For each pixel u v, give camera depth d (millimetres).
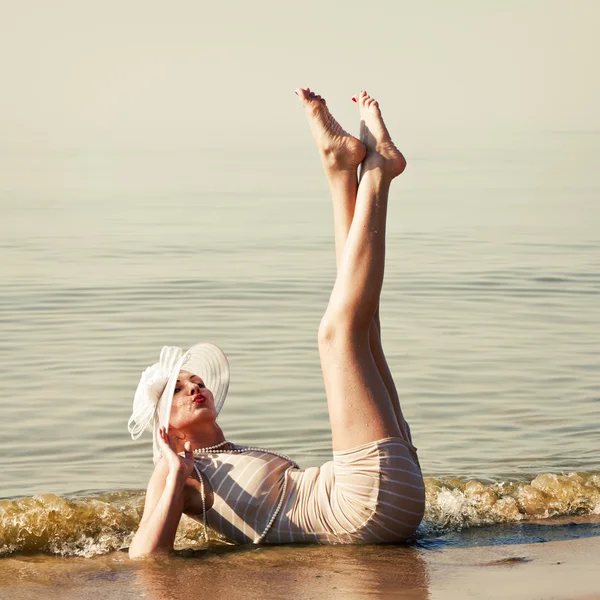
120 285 14227
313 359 10102
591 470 6656
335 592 4184
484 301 13078
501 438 7484
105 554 5012
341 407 4863
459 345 10648
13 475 6734
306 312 12484
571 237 19531
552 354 10234
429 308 12641
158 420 5301
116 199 30062
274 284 14422
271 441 7473
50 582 4438
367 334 4910
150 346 10672
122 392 8906
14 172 43750
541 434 7586
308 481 5090
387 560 4684
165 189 34562
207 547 5004
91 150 70750
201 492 5062
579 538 5086
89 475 6723
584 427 7766
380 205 4992
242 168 48375
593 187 33656
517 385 9055
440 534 5195
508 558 4699
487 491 5719
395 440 4875
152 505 4992
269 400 8594
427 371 9578
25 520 5207
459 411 8258
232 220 23656
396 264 16016
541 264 15922
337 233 5230
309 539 5016
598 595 4027
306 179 40125
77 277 14914
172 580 4410
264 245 18812
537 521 5461
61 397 8734
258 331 11375
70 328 11547
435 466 6762
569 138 90188
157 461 5270
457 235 19984
